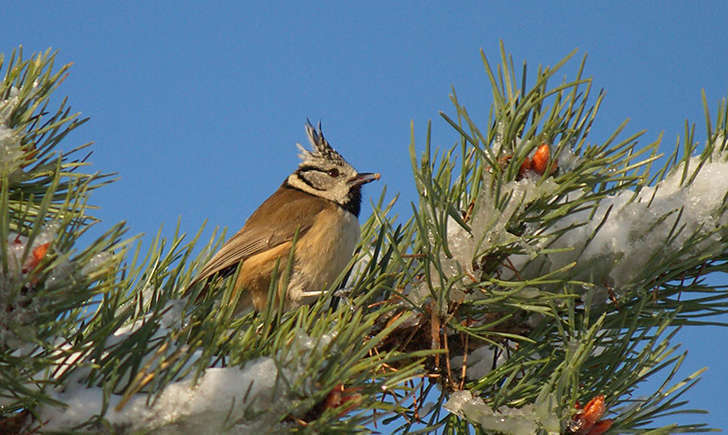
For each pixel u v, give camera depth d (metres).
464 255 5.68
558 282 5.45
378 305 6.13
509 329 5.89
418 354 4.58
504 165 5.66
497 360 6.06
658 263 5.56
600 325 5.07
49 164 5.72
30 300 4.10
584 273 5.65
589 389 5.42
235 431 4.23
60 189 5.72
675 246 5.55
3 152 5.41
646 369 5.38
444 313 5.76
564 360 5.17
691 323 5.55
